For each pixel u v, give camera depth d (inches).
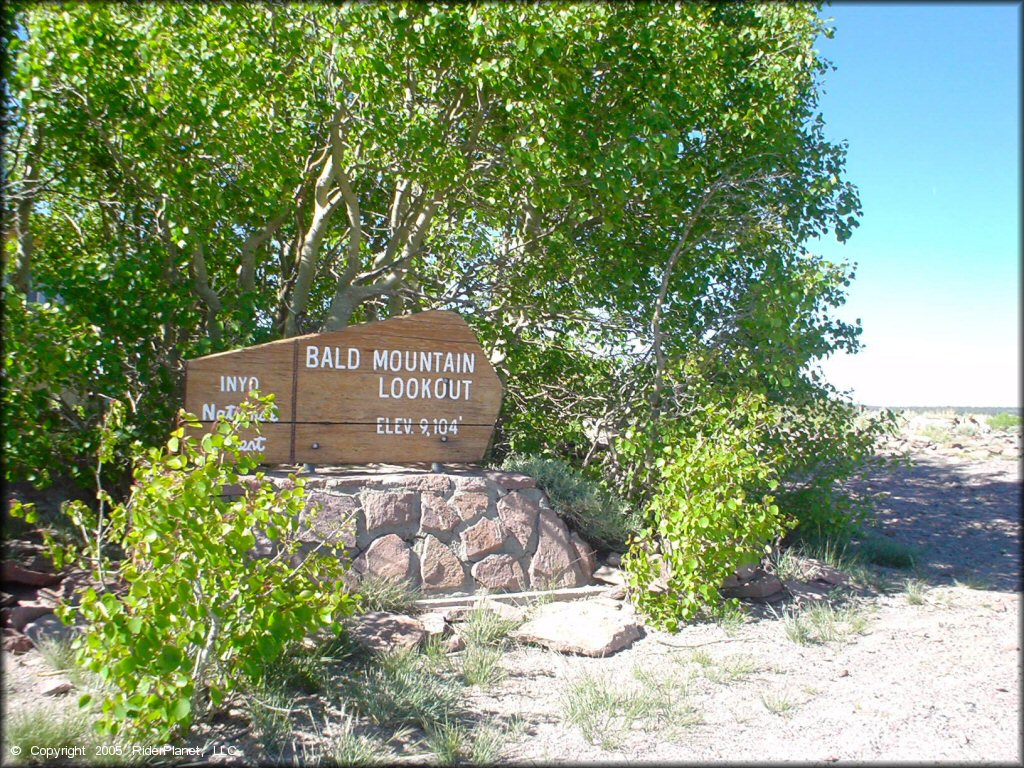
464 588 280.5
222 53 299.1
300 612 178.7
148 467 180.1
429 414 297.4
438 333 299.3
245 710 189.0
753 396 321.1
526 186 352.2
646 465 339.6
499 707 204.4
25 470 277.6
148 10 315.0
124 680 162.4
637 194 360.2
